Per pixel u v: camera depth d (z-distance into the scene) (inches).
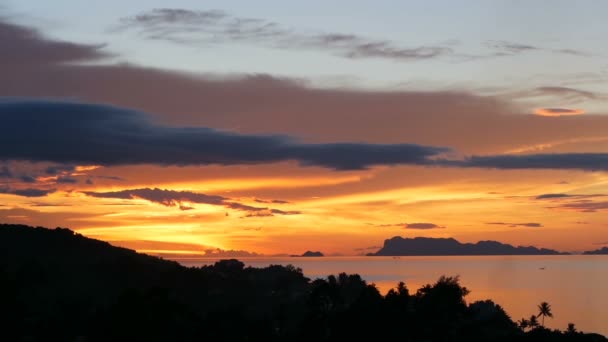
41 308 4384.8
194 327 3954.2
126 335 3545.8
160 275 6274.6
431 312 4576.8
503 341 4827.8
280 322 4904.0
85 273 5831.7
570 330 6387.8
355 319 4279.0
